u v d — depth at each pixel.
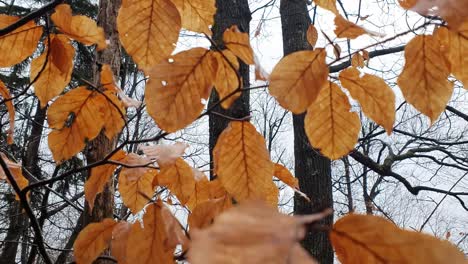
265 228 0.24
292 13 3.49
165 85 0.60
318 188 2.92
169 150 0.72
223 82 0.66
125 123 0.77
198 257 0.23
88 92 0.79
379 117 0.60
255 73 0.56
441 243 0.36
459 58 0.54
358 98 0.61
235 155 0.66
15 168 0.86
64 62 0.72
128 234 0.72
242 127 0.65
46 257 0.83
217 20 2.70
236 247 0.23
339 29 0.52
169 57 0.61
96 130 0.82
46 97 0.78
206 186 0.83
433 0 0.45
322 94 0.61
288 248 0.23
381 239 0.40
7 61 0.73
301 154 3.04
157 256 0.66
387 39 0.55
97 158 1.46
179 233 0.62
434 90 0.55
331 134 0.63
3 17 0.70
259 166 0.66
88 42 0.69
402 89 0.56
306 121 0.63
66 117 0.80
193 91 0.61
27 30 0.71
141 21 0.61
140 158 0.84
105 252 1.14
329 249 2.61
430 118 0.56
